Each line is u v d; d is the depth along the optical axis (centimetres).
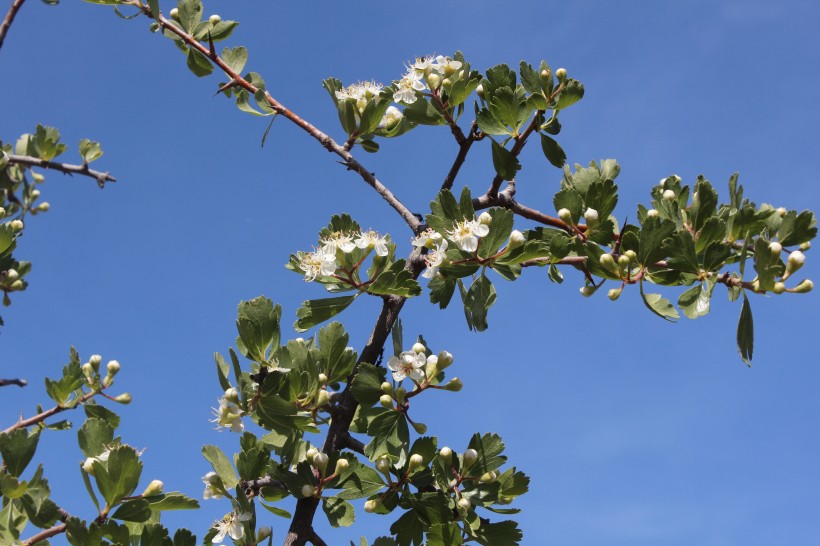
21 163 113
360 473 90
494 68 93
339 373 91
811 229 89
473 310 91
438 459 90
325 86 97
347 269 91
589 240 92
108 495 87
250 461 91
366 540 91
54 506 86
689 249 89
